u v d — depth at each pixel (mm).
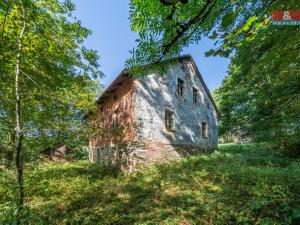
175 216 5008
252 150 13070
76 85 7004
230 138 33688
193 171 8656
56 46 5836
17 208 2012
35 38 5152
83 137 8008
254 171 7348
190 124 13523
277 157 9781
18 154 4633
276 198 5277
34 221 4492
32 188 7258
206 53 1480
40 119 6312
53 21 5609
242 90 15445
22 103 5676
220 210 5102
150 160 10250
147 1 1641
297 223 4375
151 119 10812
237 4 1437
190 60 14742
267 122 8812
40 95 5676
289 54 1987
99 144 14078
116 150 11328
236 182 6793
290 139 8398
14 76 5207
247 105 15867
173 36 1797
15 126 5668
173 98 12484
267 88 10516
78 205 6027
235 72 14719
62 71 6527
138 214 5242
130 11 1788
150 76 11297
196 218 4875
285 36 2037
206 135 15328
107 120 13211
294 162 8445
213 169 8531
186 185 7121
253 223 4523
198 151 13734
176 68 13250
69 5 5852
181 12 1646
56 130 6898
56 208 5707
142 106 10531
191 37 1837
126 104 10906
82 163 14383
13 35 4586
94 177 9438
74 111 7281
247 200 5469
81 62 6992
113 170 10742
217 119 19219
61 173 10039
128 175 9336
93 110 7895
